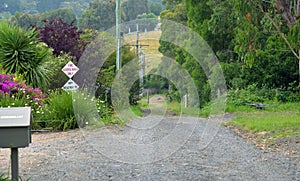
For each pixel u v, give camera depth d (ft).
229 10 75.25
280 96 74.28
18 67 52.39
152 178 23.34
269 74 79.10
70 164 26.76
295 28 48.55
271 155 29.68
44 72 53.83
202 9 85.10
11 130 16.63
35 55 53.36
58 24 76.07
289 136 36.88
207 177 23.48
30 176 23.59
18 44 52.70
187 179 23.07
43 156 29.22
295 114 57.00
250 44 56.95
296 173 24.21
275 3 50.01
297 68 77.56
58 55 71.77
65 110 43.60
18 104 43.11
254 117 53.57
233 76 81.82
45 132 42.09
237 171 24.91
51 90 57.11
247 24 55.72
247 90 77.61
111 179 23.13
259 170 25.09
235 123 48.06
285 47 72.28
